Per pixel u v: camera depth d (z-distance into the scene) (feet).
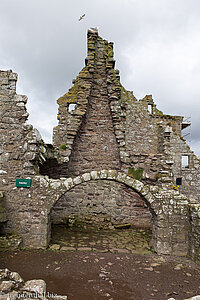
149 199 19.12
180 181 22.93
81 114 26.53
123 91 43.09
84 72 27.91
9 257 16.31
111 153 28.89
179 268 15.99
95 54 29.94
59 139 31.01
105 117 29.40
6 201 19.07
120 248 19.67
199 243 16.87
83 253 18.02
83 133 28.96
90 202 28.09
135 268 15.65
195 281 14.01
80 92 27.25
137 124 42.06
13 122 20.16
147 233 24.98
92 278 13.73
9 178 19.35
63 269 14.74
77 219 27.32
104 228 26.20
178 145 46.24
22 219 18.90
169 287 13.10
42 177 19.39
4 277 8.88
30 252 17.56
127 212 27.78
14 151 19.71
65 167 26.50
